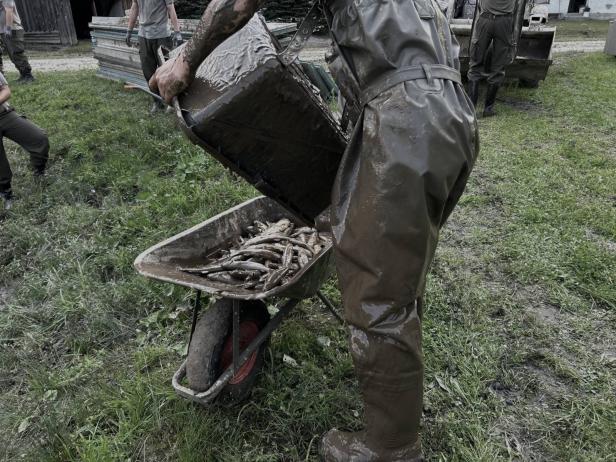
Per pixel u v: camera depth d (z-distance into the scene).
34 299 3.70
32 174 5.67
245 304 2.63
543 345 3.20
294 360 3.04
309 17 2.04
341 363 3.01
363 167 1.84
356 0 1.84
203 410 2.68
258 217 3.40
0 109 5.07
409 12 1.83
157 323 3.41
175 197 4.92
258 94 2.02
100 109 7.84
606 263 3.97
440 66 1.84
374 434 2.06
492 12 7.23
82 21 19.36
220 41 1.88
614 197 5.08
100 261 4.05
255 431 2.60
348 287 1.94
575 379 2.92
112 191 5.25
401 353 1.89
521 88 9.43
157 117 7.38
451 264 4.03
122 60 9.58
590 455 2.46
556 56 12.95
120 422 2.62
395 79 1.80
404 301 1.87
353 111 2.14
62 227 4.57
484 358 3.07
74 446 2.52
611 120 7.46
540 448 2.53
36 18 16.77
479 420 2.66
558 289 3.70
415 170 1.74
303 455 2.50
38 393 2.87
